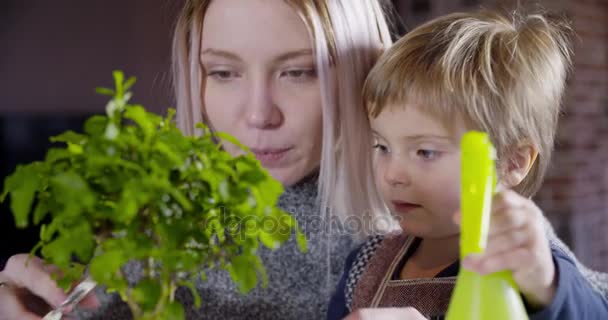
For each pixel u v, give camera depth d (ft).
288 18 2.51
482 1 8.70
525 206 1.69
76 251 1.47
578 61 9.28
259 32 2.51
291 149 2.64
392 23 3.41
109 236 1.57
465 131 2.29
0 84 11.08
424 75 2.30
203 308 2.93
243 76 2.60
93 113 10.83
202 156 1.56
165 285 1.56
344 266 2.91
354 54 2.66
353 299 2.71
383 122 2.40
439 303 2.44
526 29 2.54
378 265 2.73
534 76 2.39
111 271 1.45
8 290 2.36
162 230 1.49
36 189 1.56
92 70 10.87
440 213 2.36
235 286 2.92
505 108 2.31
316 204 2.88
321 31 2.53
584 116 9.43
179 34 2.82
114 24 10.73
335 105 2.65
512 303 1.56
